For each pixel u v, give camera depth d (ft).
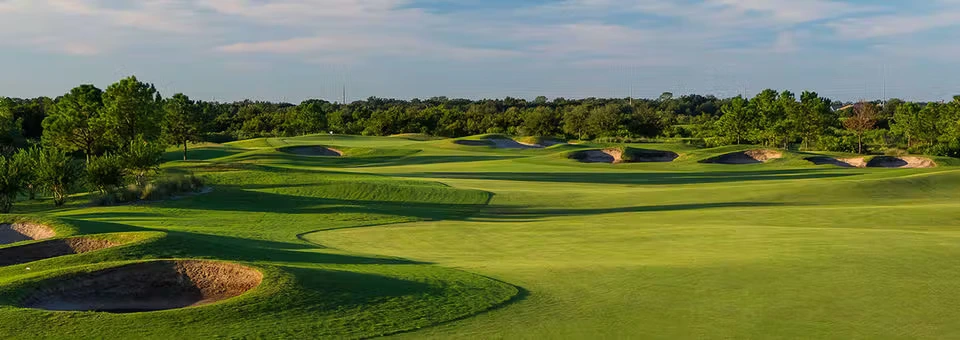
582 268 46.37
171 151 256.32
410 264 50.60
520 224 81.30
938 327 30.78
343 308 34.24
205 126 232.94
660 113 459.73
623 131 387.96
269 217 91.56
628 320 32.76
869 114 306.35
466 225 81.00
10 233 62.49
